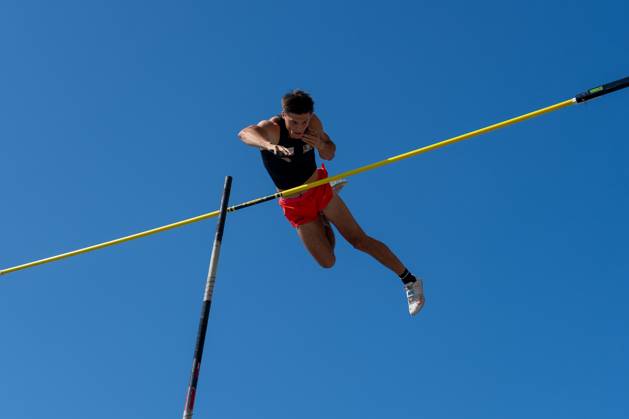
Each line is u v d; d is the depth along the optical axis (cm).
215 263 600
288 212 706
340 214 707
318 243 708
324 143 659
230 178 630
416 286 714
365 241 711
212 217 721
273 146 620
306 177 685
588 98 589
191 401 554
